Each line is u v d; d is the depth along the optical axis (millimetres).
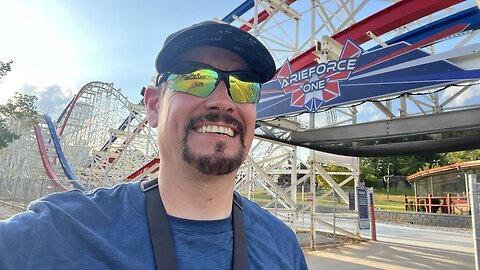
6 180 5398
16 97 5188
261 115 2203
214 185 368
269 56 407
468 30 1938
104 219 336
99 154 7395
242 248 367
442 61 1521
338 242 3119
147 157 6141
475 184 1352
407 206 6508
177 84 382
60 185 3727
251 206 459
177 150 372
